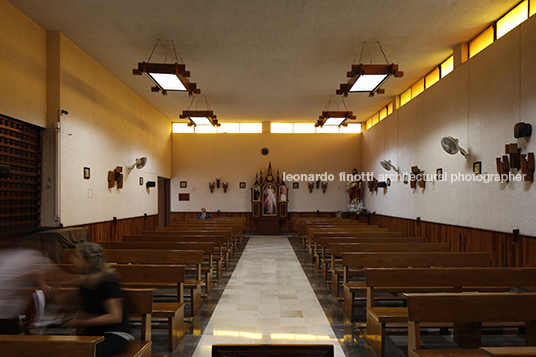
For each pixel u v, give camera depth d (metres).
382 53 8.50
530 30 5.78
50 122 7.25
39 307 3.66
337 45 8.06
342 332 4.40
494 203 6.77
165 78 7.42
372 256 5.03
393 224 12.48
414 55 8.66
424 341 4.16
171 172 16.67
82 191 8.21
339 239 7.05
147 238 7.38
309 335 4.30
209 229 9.83
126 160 10.99
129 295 3.13
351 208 15.78
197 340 4.14
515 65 6.16
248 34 7.52
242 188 16.69
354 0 6.26
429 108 9.63
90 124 8.60
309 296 5.96
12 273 4.10
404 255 5.02
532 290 5.95
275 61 8.98
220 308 5.32
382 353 3.65
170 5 6.38
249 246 12.19
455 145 7.48
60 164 7.29
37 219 7.19
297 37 7.66
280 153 16.75
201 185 16.69
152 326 4.26
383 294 6.06
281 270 8.12
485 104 7.07
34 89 6.84
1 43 5.95
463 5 6.41
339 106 13.59
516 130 5.80
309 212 16.69
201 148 16.75
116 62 9.01
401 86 11.24
